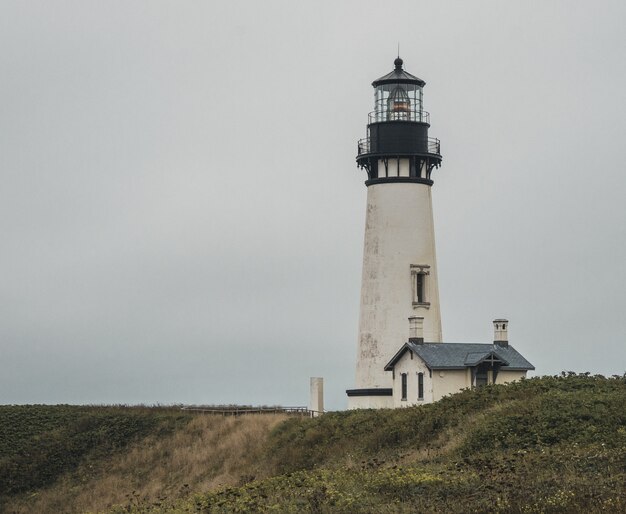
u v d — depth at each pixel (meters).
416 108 108.38
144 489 98.56
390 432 79.69
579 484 50.66
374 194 107.62
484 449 66.94
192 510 57.88
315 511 51.59
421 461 66.31
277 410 114.25
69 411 123.31
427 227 107.31
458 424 75.06
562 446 63.69
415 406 87.56
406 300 105.44
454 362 97.25
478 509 48.44
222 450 101.69
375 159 107.62
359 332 107.56
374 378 105.06
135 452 108.56
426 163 107.75
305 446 88.50
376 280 106.44
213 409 118.75
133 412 120.19
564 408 70.25
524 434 67.94
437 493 53.22
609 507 45.44
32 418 120.19
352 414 92.69
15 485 104.75
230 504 56.75
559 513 45.97
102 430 114.75
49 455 110.25
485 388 82.75
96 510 93.50
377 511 50.62
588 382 80.19
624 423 67.31
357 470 64.94
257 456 95.00
